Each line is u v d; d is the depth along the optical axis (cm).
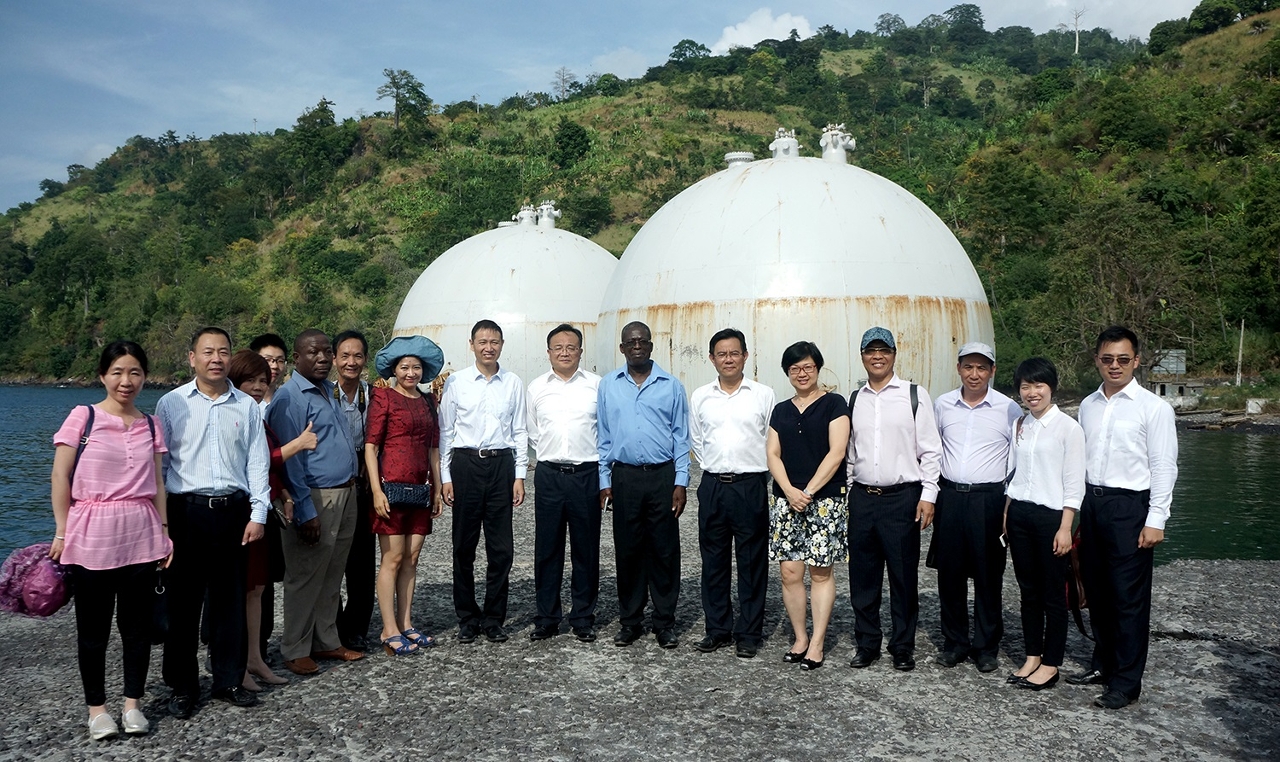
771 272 1101
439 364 555
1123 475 455
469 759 383
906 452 503
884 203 1169
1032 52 13100
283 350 571
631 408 545
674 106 9456
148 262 8075
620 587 557
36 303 8612
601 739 405
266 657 537
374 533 545
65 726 426
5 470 2094
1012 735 412
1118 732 417
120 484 404
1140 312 3300
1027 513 474
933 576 753
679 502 554
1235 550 1016
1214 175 5353
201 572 437
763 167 1243
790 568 513
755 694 466
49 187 13488
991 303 4381
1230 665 517
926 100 10375
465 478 552
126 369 407
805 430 511
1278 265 3969
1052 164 6147
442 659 528
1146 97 6681
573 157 8081
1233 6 8431
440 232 6819
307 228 7694
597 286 1844
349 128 9012
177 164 13112
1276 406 2834
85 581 396
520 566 791
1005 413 497
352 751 393
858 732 414
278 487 478
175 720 431
